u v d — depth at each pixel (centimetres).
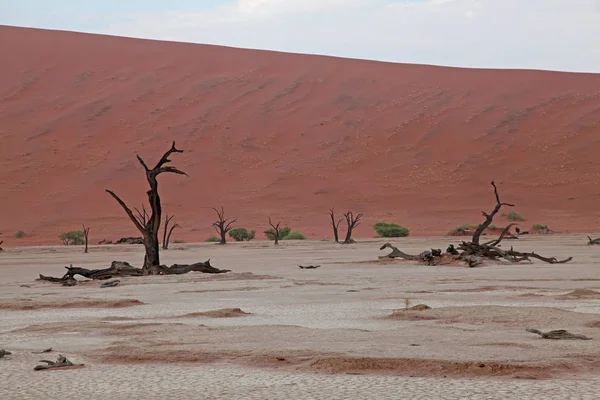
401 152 11875
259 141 12150
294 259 5047
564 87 13612
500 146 11938
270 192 10838
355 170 11481
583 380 1010
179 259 5303
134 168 11250
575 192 10681
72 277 3394
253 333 1488
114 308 2164
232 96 13262
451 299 2231
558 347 1260
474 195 10719
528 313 1697
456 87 13750
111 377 1105
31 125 12194
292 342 1361
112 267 3478
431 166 11500
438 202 10538
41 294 2733
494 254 4166
